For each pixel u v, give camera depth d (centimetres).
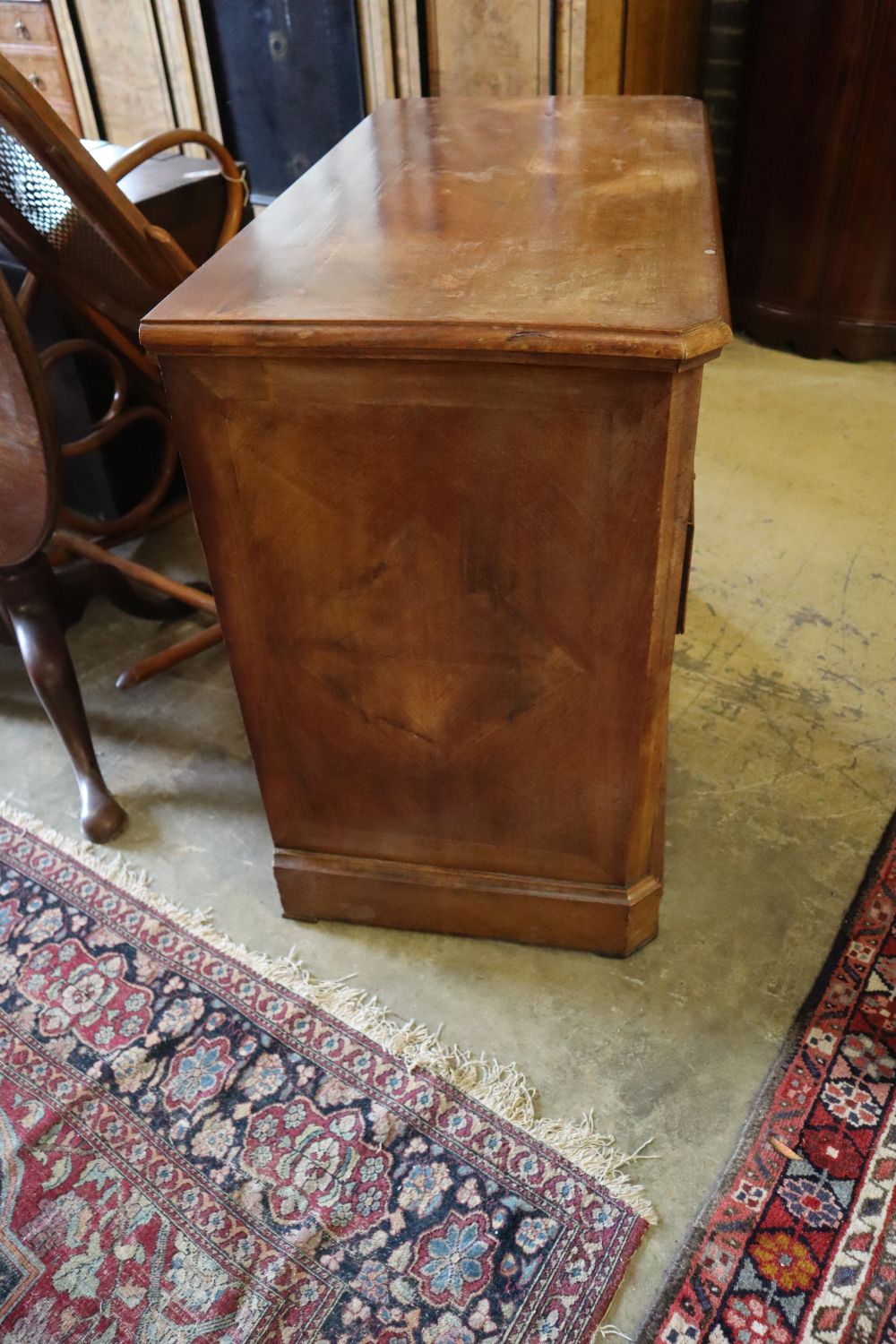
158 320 95
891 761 168
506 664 113
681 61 283
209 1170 116
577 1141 117
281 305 96
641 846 128
